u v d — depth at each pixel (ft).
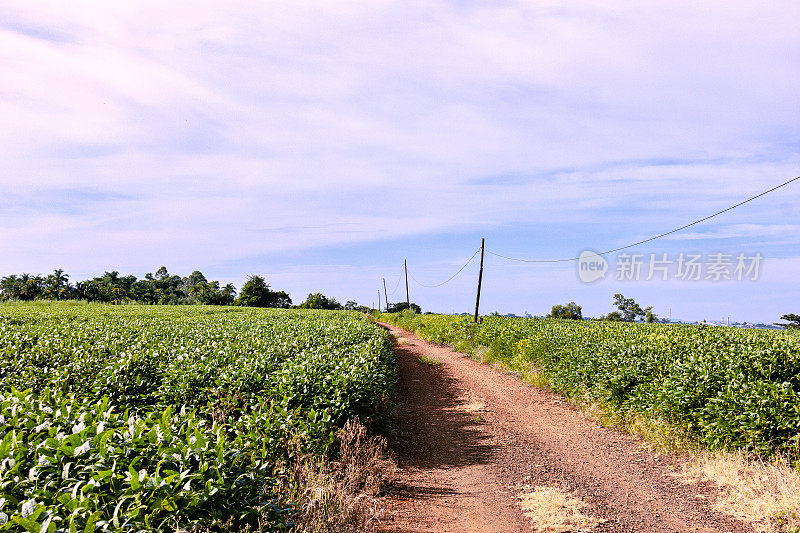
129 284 333.01
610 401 38.34
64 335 44.78
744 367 28.96
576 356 46.91
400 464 27.89
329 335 55.06
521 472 26.96
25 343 39.27
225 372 28.68
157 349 36.94
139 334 50.70
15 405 16.74
